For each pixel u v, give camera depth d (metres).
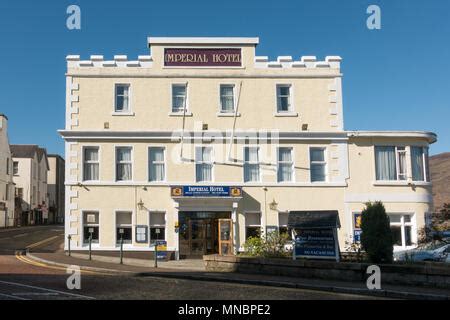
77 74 25.97
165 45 26.47
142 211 25.27
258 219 25.75
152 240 25.17
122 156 25.84
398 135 26.23
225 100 26.55
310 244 17.62
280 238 20.42
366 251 16.59
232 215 25.41
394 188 26.09
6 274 16.56
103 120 25.78
